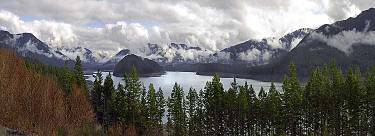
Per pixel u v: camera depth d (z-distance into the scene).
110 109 59.88
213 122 60.41
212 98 57.59
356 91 47.25
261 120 56.25
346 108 48.34
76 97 24.55
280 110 52.62
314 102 50.84
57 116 18.58
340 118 49.44
